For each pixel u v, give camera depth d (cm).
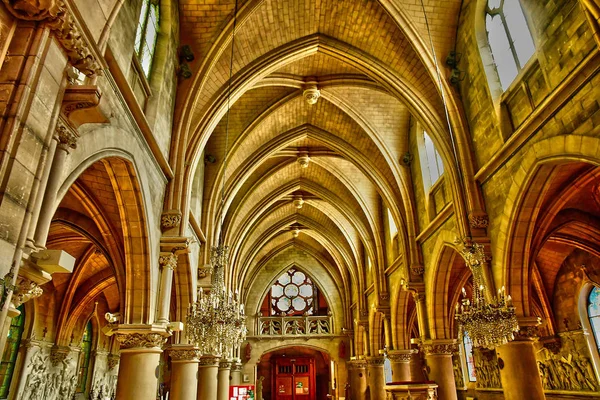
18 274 422
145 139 909
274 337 3209
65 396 1850
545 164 952
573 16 859
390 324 2131
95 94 495
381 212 2283
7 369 1505
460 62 1327
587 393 1515
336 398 3130
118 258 977
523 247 1085
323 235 2925
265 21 1314
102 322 2280
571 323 1609
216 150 1759
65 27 467
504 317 934
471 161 1258
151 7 1066
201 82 1226
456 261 1630
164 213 1066
